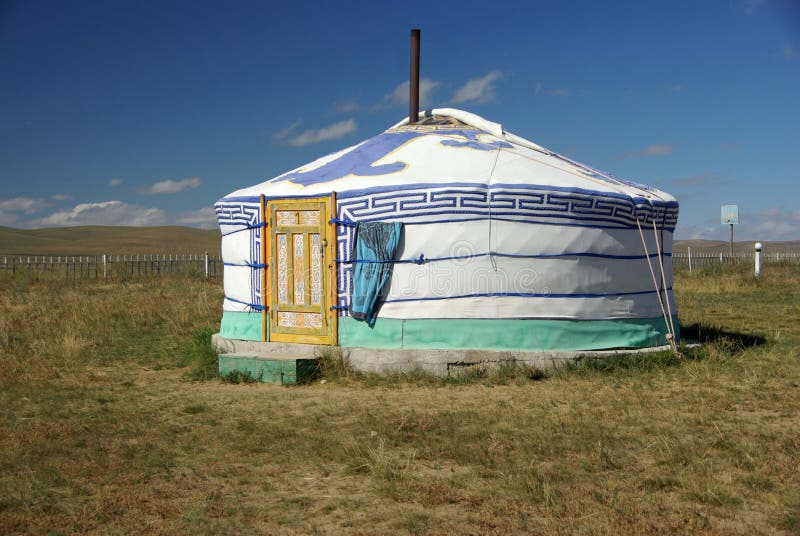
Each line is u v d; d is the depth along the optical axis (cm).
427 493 488
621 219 938
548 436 615
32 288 2384
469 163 955
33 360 1016
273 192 974
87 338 1234
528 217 891
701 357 957
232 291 1034
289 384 879
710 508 457
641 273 978
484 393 801
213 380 912
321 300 944
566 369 889
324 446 604
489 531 427
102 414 729
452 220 892
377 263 906
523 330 900
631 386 809
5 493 500
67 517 457
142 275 2961
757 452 553
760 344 1090
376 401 771
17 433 650
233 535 427
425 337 899
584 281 919
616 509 454
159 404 775
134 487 514
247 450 600
